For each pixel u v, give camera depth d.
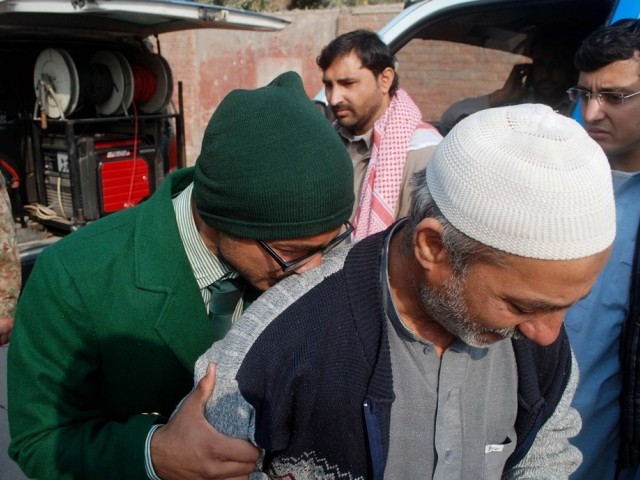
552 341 0.94
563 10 2.41
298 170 1.07
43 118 3.74
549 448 1.18
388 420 1.00
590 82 1.80
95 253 1.22
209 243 1.24
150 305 1.21
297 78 1.28
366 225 2.22
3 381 3.17
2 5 2.96
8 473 2.66
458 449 1.06
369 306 1.01
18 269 2.21
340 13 8.00
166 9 3.39
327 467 1.04
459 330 0.97
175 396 1.28
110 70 3.93
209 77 9.01
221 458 1.00
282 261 1.13
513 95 2.70
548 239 0.80
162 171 4.21
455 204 0.86
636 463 1.73
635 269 1.65
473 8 2.56
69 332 1.20
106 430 1.18
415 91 2.93
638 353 1.65
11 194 3.90
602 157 0.84
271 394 0.98
